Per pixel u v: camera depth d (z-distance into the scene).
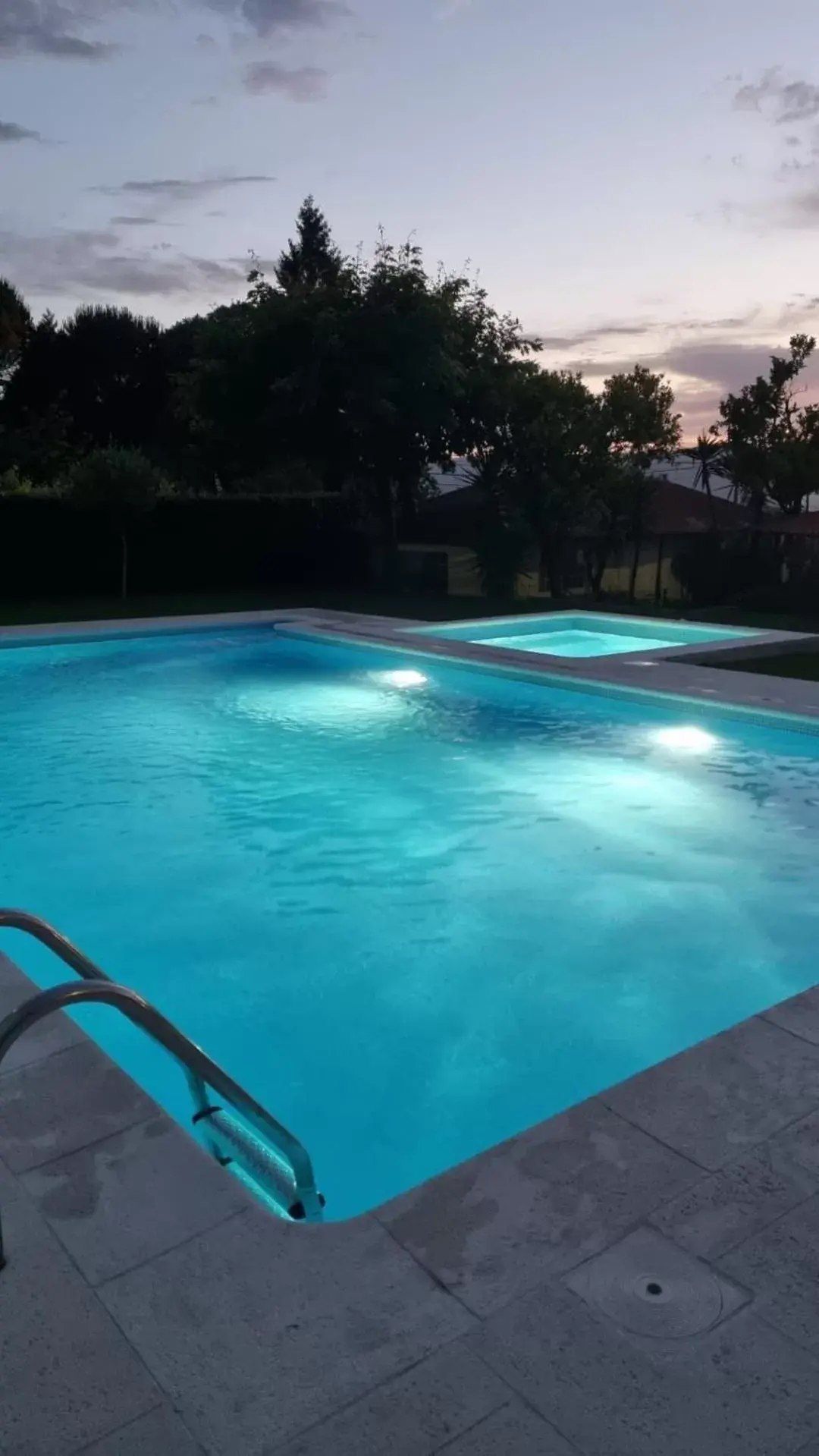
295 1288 2.10
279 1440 1.76
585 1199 2.37
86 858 6.21
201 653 13.10
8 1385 1.87
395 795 7.38
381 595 19.67
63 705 10.32
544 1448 1.73
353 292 19.16
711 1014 4.31
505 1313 2.02
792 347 23.39
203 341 19.88
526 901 5.50
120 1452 1.74
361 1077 3.87
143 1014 2.12
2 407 39.47
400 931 5.17
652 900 5.50
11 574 17.66
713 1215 2.30
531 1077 3.86
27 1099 2.77
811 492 23.95
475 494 21.19
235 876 5.91
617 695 9.52
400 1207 2.35
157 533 18.77
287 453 20.98
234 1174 2.53
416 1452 1.73
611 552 21.48
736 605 17.78
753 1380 1.86
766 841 6.35
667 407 20.34
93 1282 2.12
